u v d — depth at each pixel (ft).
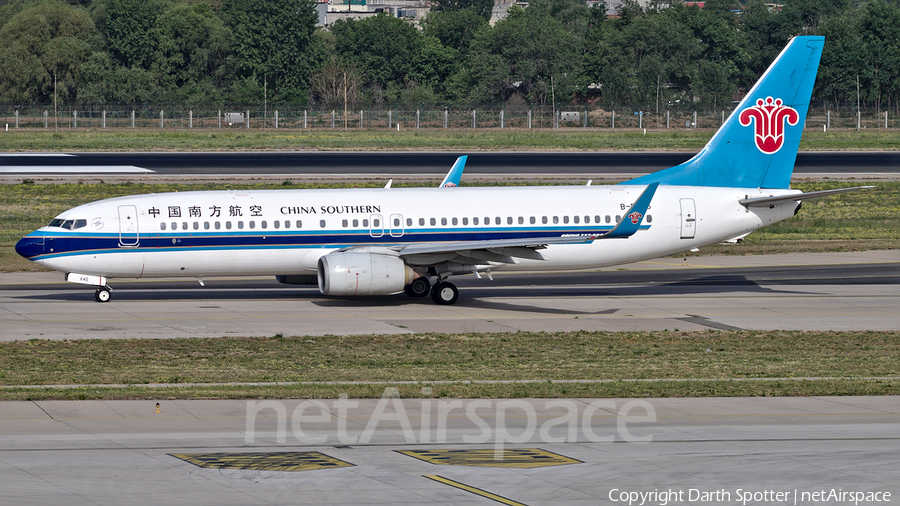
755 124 600.39
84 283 538.06
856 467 245.04
